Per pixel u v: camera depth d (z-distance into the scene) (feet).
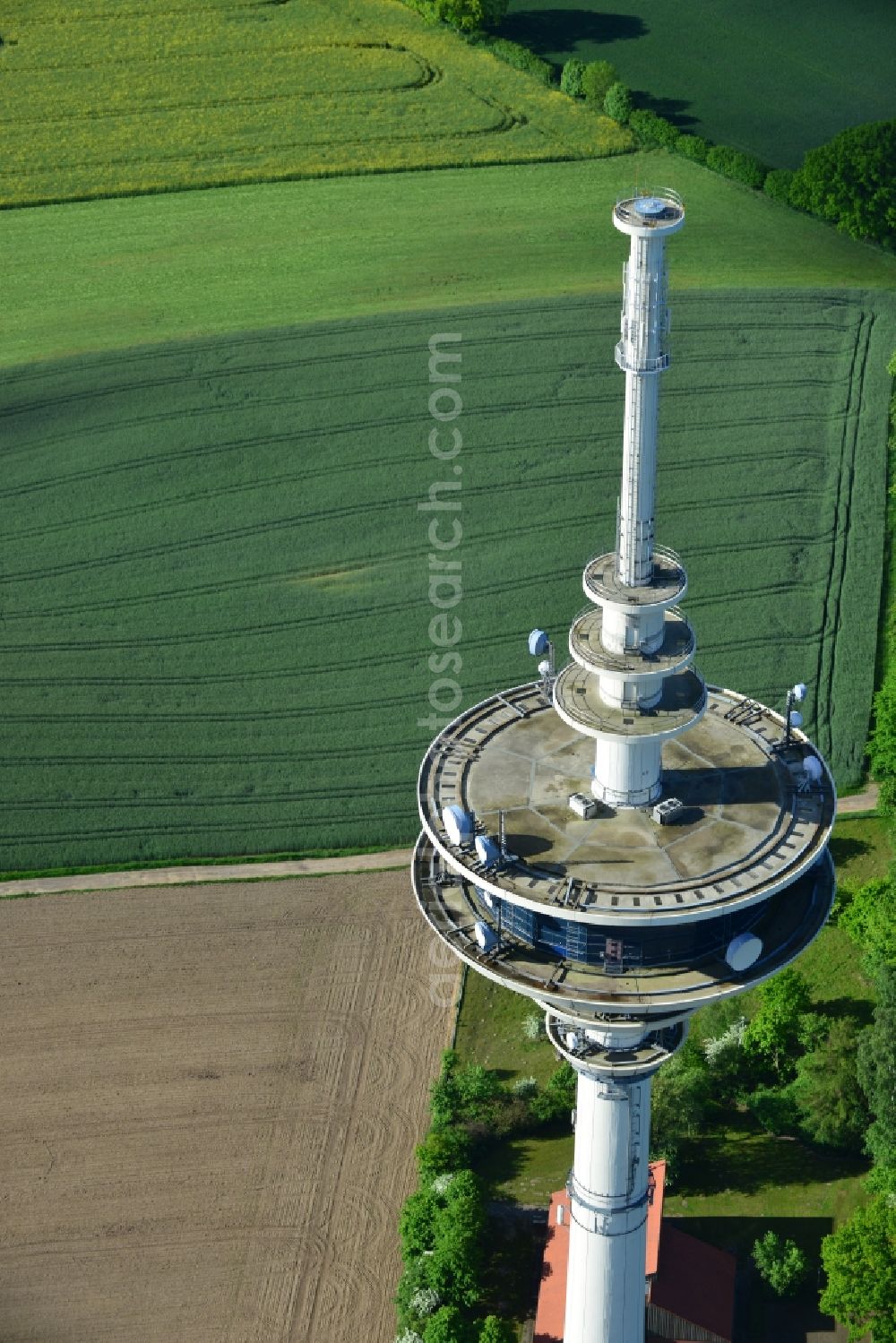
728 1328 293.84
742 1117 342.44
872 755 425.28
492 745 260.62
